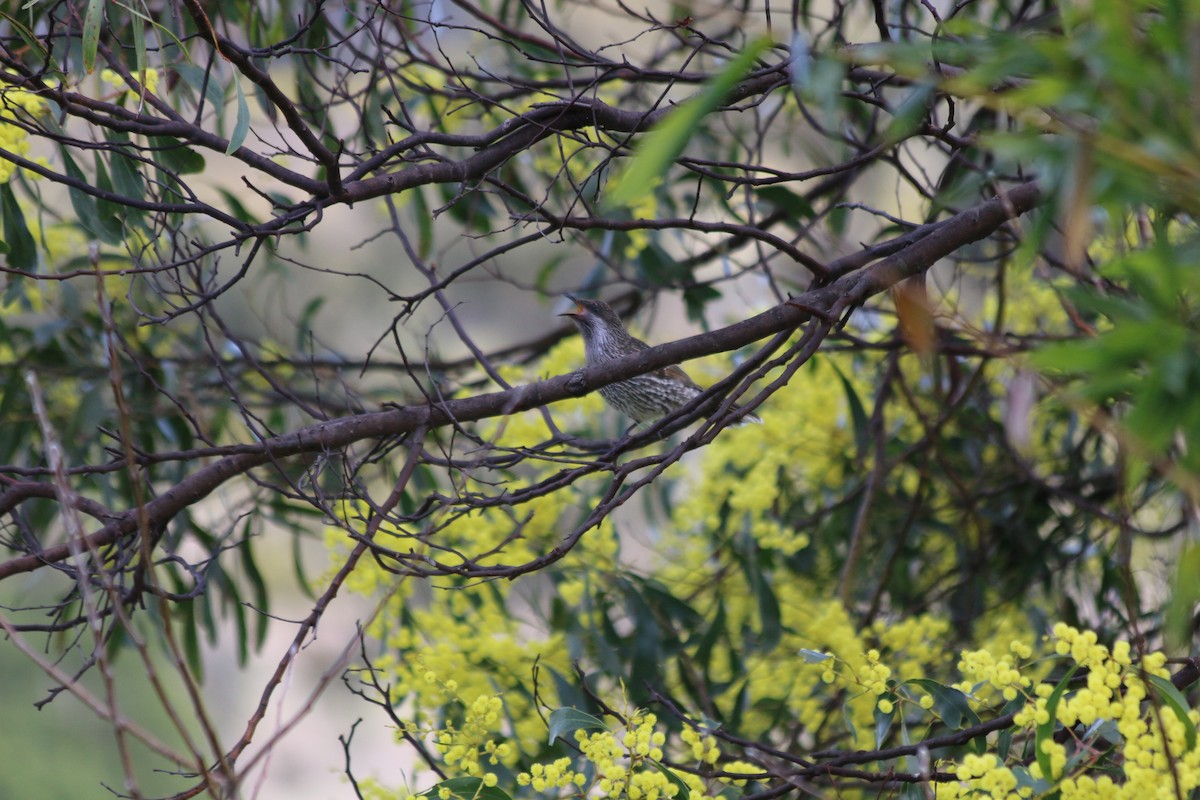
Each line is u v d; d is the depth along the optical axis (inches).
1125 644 204.2
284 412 492.1
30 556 282.7
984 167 329.1
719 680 391.5
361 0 401.4
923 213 384.8
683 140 151.6
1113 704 200.4
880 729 251.0
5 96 278.7
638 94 434.9
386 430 303.3
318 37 381.1
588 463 268.7
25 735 723.4
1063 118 157.1
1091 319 426.9
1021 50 146.5
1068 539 456.1
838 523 457.4
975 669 217.3
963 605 436.8
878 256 303.7
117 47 334.3
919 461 460.8
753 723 385.1
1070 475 453.4
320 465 280.8
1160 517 425.1
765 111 434.0
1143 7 147.9
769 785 308.3
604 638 369.7
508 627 362.9
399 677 331.3
